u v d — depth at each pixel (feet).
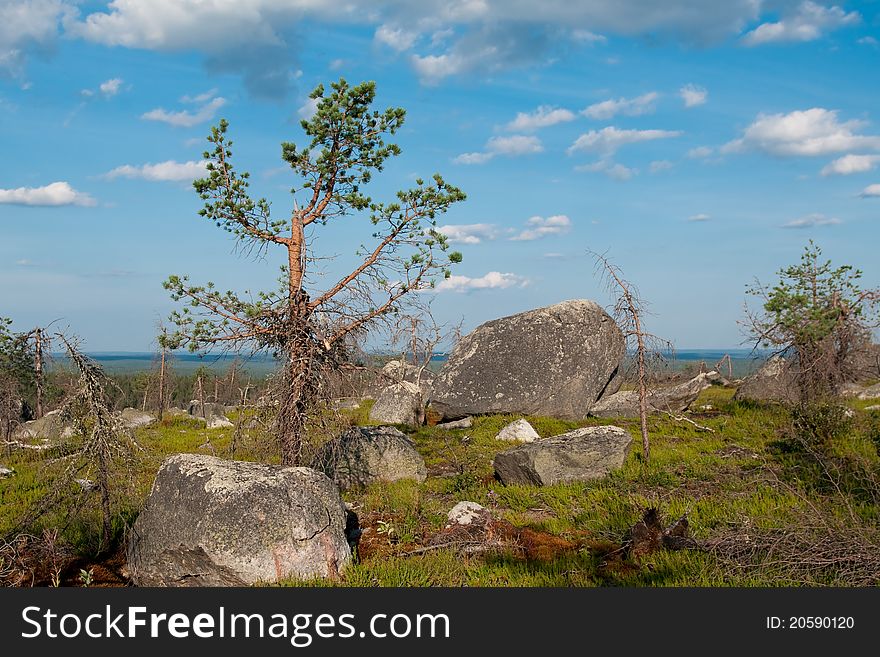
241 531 29.04
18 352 67.31
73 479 36.24
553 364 77.05
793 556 28.66
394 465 49.11
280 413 39.70
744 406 77.71
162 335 38.11
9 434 65.51
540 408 75.77
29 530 35.83
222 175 40.52
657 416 72.38
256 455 41.34
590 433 49.39
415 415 79.92
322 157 40.40
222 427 85.30
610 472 47.85
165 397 104.06
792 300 68.08
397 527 37.96
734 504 38.88
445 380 80.43
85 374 34.73
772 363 86.63
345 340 40.83
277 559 29.22
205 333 38.32
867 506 36.32
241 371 41.32
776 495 40.68
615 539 35.24
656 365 52.26
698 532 34.73
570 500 42.83
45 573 32.53
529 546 34.83
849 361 69.87
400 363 62.23
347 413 85.56
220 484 29.73
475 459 56.59
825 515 32.12
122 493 36.55
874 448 51.37
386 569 30.58
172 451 63.98
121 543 34.71
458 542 35.32
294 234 41.01
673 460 51.39
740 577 28.17
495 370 78.54
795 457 50.70
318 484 32.48
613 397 78.02
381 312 40.29
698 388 77.15
